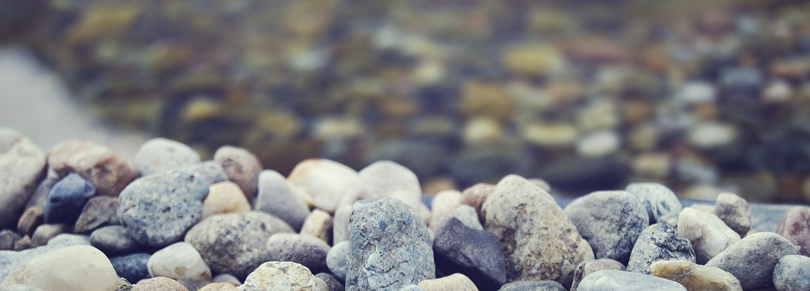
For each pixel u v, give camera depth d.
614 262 0.68
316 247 0.70
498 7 1.50
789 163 1.02
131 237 0.72
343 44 1.41
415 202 0.77
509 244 0.70
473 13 1.48
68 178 0.75
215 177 0.77
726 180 0.99
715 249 0.68
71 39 1.45
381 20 1.49
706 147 1.05
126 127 1.17
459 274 0.67
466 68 1.31
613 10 1.47
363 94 1.24
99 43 1.43
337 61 1.36
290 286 0.65
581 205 0.72
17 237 0.75
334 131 1.14
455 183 1.01
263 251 0.71
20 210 0.77
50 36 1.48
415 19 1.48
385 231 0.66
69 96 1.27
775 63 1.27
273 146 1.10
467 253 0.69
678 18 1.43
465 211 0.71
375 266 0.65
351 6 1.55
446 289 0.65
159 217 0.72
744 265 0.66
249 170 0.81
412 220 0.67
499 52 1.35
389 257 0.66
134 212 0.72
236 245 0.71
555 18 1.45
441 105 1.20
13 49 1.43
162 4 1.57
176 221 0.72
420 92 1.24
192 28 1.47
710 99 1.17
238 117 1.19
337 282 0.69
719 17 1.40
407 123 1.15
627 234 0.70
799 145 1.04
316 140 1.12
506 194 0.71
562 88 1.24
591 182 1.00
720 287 0.64
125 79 1.33
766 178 0.99
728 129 1.09
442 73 1.29
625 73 1.26
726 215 0.71
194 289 0.69
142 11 1.56
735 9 1.42
